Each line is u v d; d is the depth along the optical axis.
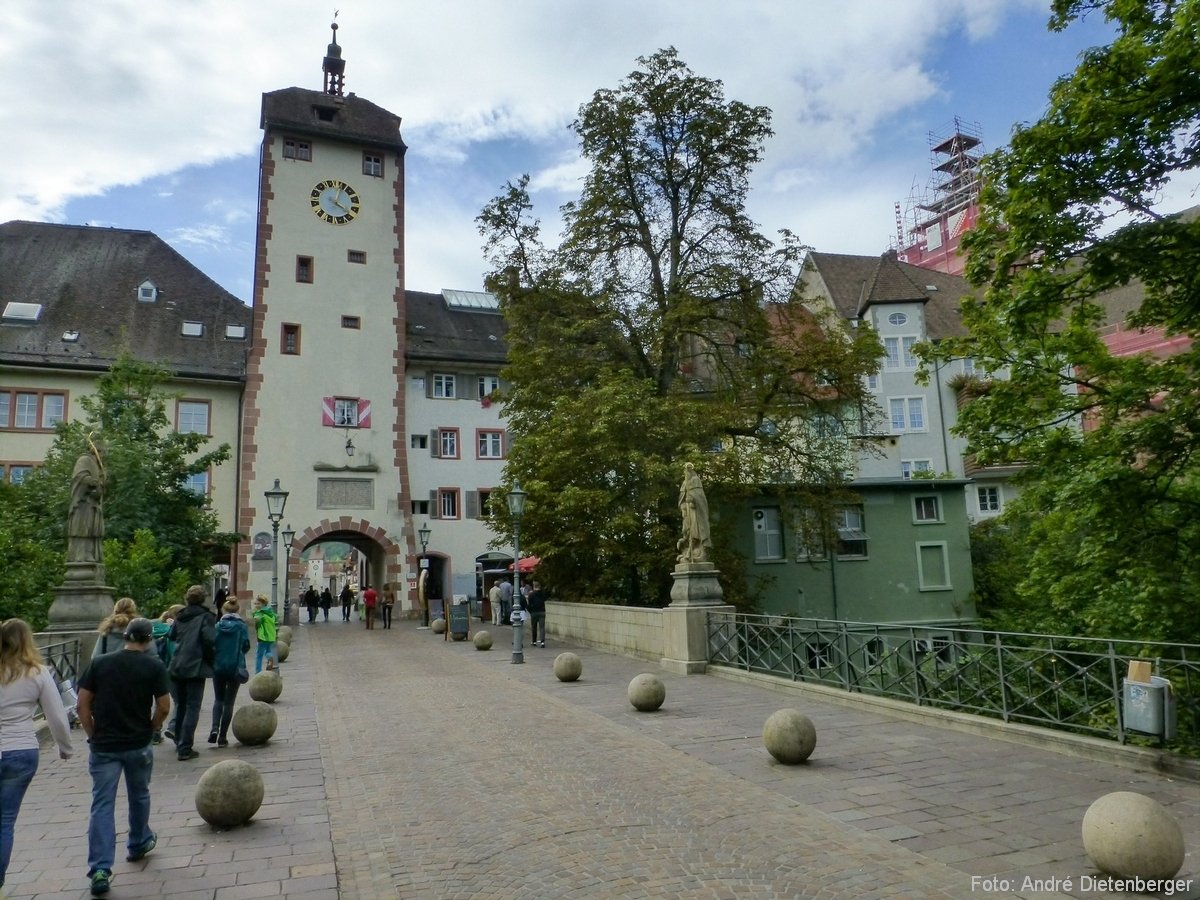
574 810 7.05
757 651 14.45
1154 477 12.78
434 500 42.16
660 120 26.64
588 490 23.53
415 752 9.57
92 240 43.06
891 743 9.20
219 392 38.84
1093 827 5.25
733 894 5.20
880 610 32.50
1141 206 11.32
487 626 32.03
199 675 9.46
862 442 28.75
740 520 31.72
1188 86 10.22
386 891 5.37
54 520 23.50
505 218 26.98
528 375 26.30
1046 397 14.55
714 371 28.53
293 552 37.66
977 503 46.34
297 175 40.72
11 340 36.69
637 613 19.00
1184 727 8.00
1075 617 15.88
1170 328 12.54
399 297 41.69
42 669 5.32
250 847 6.26
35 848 6.38
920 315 48.97
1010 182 11.73
